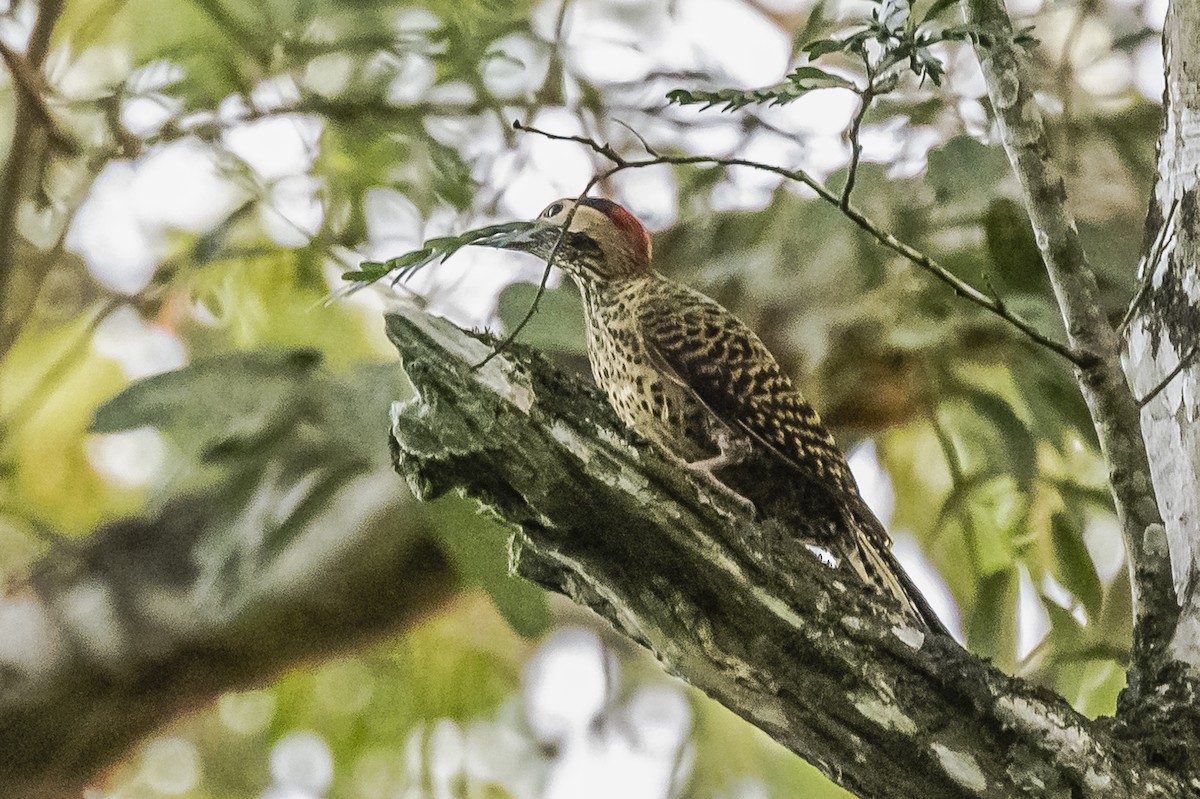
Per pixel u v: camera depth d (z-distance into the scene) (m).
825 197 6.54
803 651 6.55
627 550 6.55
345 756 14.52
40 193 11.30
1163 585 7.04
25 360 13.47
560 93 12.01
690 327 9.52
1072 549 11.49
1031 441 11.39
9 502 13.49
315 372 9.50
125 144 11.64
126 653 11.88
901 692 6.56
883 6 6.65
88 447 13.67
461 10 12.26
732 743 14.88
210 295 12.64
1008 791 6.50
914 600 9.17
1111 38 12.12
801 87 6.64
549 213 10.37
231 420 9.36
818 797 14.55
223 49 12.01
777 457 9.51
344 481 9.66
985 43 6.74
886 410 11.54
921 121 10.79
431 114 12.03
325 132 12.12
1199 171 7.55
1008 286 10.58
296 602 11.62
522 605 8.98
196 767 15.17
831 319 10.91
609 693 14.98
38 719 11.94
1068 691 11.81
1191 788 6.64
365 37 12.04
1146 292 7.78
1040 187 6.93
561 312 9.75
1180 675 6.88
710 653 6.57
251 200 11.93
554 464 6.42
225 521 9.86
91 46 13.02
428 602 11.80
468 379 6.42
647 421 9.77
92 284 13.45
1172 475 7.45
